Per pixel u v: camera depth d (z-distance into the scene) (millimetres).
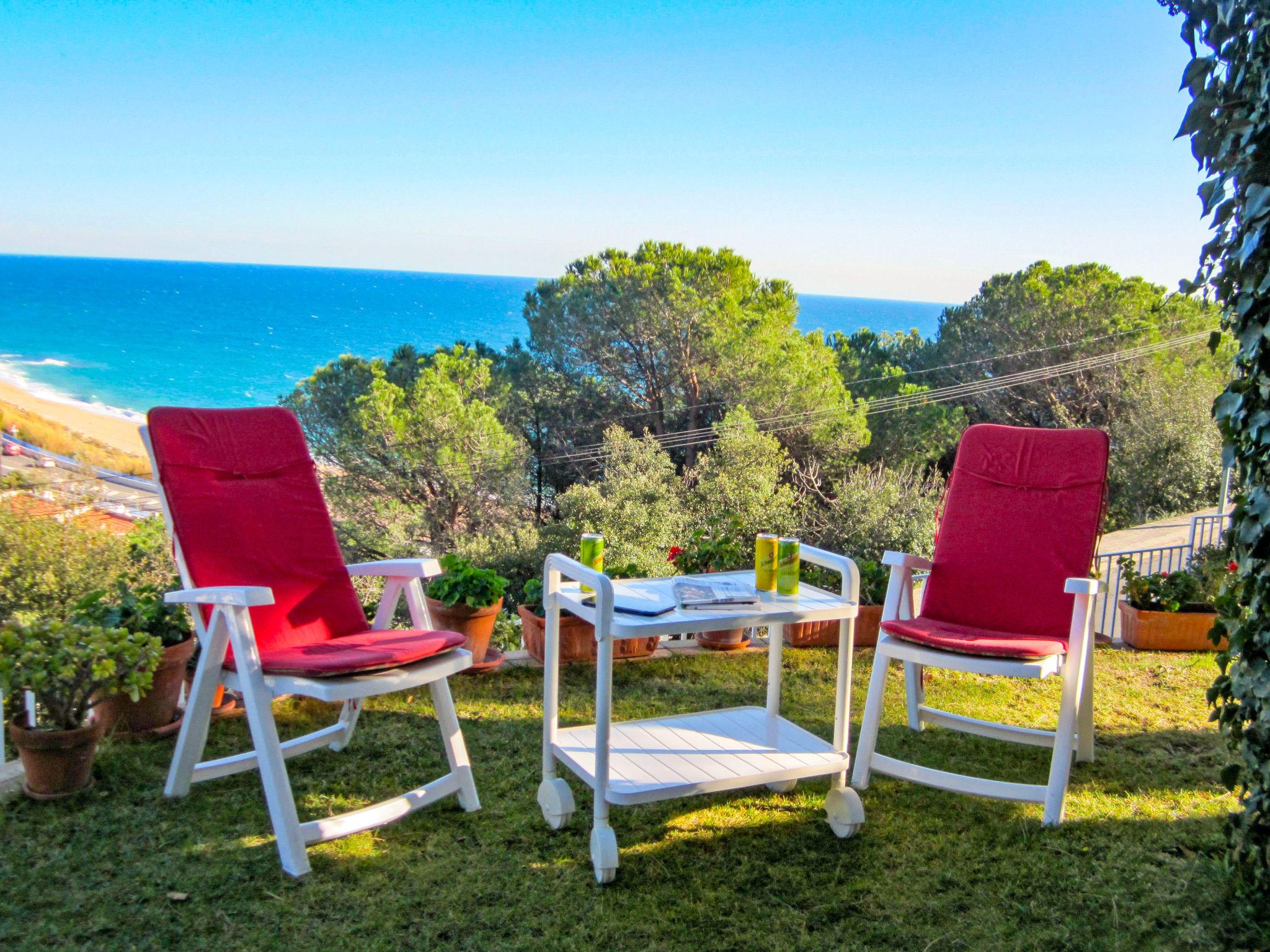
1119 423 20750
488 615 3924
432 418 18844
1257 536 1983
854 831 2488
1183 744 3260
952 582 3143
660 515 17281
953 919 2098
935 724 3412
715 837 2492
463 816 2582
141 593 3287
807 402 20438
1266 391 1947
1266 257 1916
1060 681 4020
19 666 2492
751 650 4426
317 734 2893
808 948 1979
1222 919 2082
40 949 1887
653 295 20594
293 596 2750
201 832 2414
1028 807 2707
